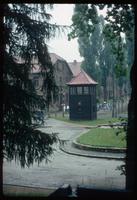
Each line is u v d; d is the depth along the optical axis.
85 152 24.67
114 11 10.77
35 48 12.15
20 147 11.49
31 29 11.98
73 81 50.06
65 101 69.19
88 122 46.03
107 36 11.55
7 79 11.48
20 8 11.88
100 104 73.12
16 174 17.83
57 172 18.53
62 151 25.61
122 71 11.93
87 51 65.81
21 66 11.99
